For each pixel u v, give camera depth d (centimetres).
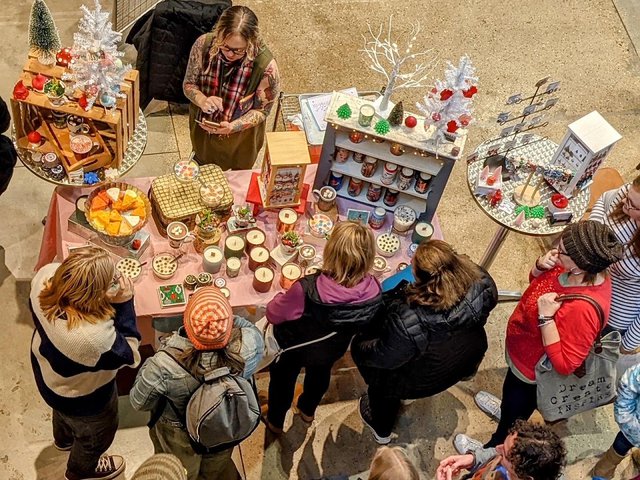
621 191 400
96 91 394
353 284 326
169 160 550
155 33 514
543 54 649
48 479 419
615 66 652
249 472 432
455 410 469
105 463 412
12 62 578
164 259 405
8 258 490
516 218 441
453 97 390
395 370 364
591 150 428
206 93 438
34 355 326
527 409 409
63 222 411
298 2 643
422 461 451
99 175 421
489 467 329
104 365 317
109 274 304
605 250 337
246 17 395
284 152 403
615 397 396
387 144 417
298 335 347
